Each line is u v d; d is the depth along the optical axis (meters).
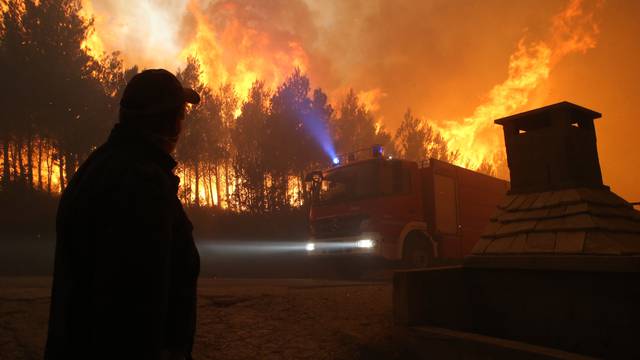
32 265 16.16
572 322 4.07
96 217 1.31
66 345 1.28
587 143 4.66
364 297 6.86
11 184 20.95
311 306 6.14
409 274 4.73
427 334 4.28
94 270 1.26
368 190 12.47
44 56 21.08
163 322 1.28
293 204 25.20
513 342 3.73
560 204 4.33
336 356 4.54
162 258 1.30
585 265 3.81
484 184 15.88
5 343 4.27
